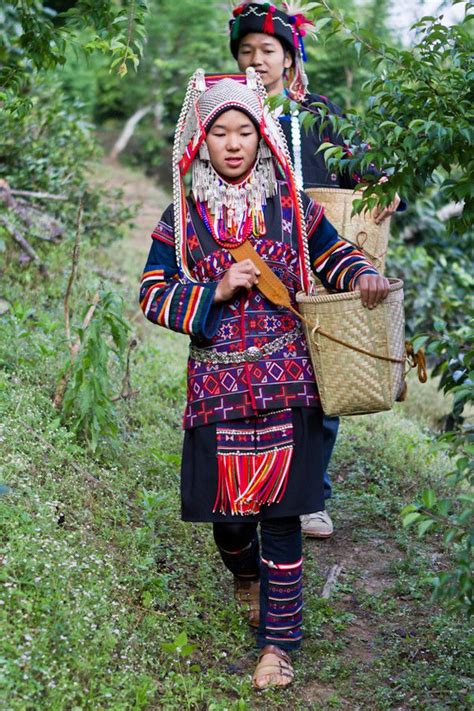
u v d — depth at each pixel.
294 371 3.13
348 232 3.87
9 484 3.54
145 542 3.67
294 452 3.13
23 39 4.52
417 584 3.87
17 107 4.77
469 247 8.78
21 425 4.02
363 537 4.35
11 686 2.55
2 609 2.81
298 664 3.30
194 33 14.55
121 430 4.65
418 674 3.22
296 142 4.02
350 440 5.36
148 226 10.34
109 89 15.32
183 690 2.98
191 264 3.21
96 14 4.29
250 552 3.37
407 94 3.02
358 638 3.53
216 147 3.14
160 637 3.18
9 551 3.09
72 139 7.89
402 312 3.13
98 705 2.69
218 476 3.12
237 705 2.98
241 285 3.04
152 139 14.20
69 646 2.80
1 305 5.44
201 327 3.06
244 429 3.11
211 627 3.36
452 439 2.81
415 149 2.99
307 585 3.87
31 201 7.21
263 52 4.04
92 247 7.57
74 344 4.40
